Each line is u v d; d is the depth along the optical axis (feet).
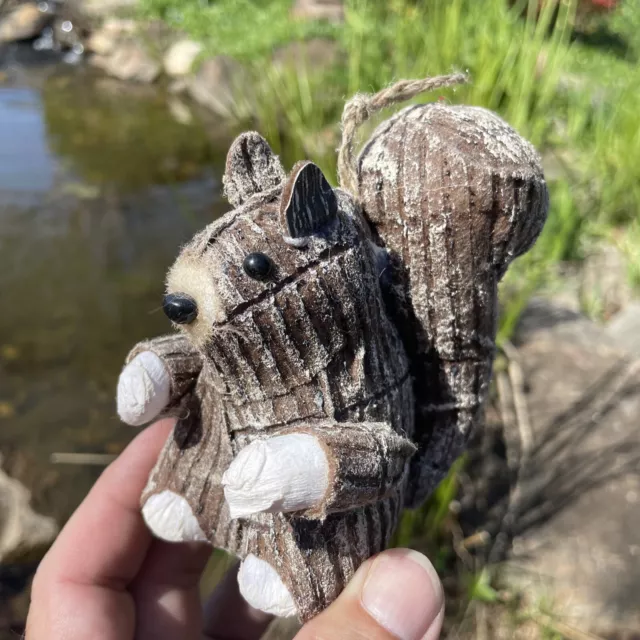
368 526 0.45
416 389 0.49
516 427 1.14
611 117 1.74
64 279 1.76
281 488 0.36
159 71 3.32
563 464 1.08
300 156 1.29
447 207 0.43
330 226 0.41
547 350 1.31
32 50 3.87
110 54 3.61
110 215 2.04
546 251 1.37
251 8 3.30
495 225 0.44
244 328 0.39
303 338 0.40
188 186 2.23
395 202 0.44
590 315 1.46
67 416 1.38
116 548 0.69
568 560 0.95
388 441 0.40
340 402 0.42
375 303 0.43
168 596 0.74
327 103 1.45
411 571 0.48
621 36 3.05
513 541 0.98
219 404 0.44
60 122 2.76
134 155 2.45
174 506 0.47
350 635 0.44
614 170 1.74
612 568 0.93
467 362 0.48
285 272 0.39
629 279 1.56
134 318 1.64
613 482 1.05
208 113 2.81
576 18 2.97
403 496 0.50
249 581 0.45
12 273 1.76
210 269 0.39
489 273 0.46
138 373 0.45
